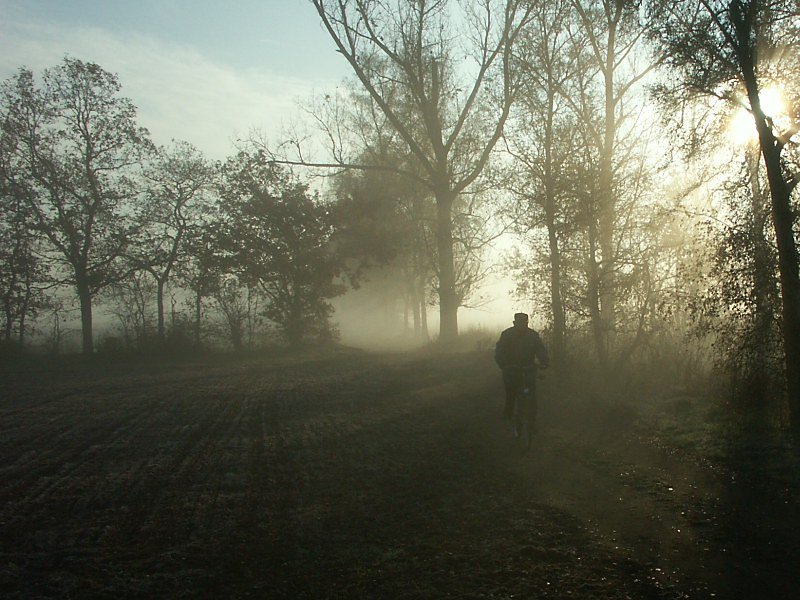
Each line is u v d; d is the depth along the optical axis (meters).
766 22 11.75
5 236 38.66
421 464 10.26
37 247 39.34
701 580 5.48
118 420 15.54
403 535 7.02
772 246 11.89
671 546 6.30
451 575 5.86
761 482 8.30
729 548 6.17
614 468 9.50
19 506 8.36
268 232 40.38
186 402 18.88
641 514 7.33
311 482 9.40
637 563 5.91
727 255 12.13
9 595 5.65
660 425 12.15
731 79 12.17
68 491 9.07
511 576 5.77
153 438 13.14
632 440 11.31
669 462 9.66
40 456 11.44
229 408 17.47
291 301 41.47
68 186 38.78
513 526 7.13
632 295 17.94
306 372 28.23
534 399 11.13
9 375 29.30
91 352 39.94
